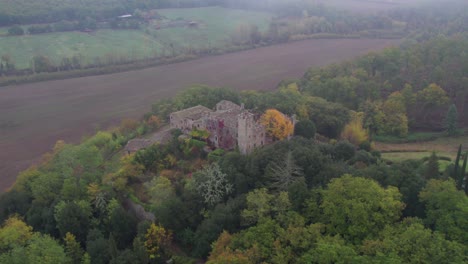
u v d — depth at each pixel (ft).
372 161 441.27
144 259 334.85
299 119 523.70
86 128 636.07
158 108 624.59
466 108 620.90
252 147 451.53
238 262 287.69
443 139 568.41
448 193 327.06
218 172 391.86
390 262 267.39
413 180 363.35
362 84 642.22
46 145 587.68
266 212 339.36
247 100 591.78
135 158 444.14
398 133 581.94
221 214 350.64
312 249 295.48
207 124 472.44
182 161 450.71
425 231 293.43
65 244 373.20
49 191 421.18
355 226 312.09
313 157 387.96
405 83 647.15
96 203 400.88
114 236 376.27
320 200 343.05
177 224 371.15
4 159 552.00
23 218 408.46
